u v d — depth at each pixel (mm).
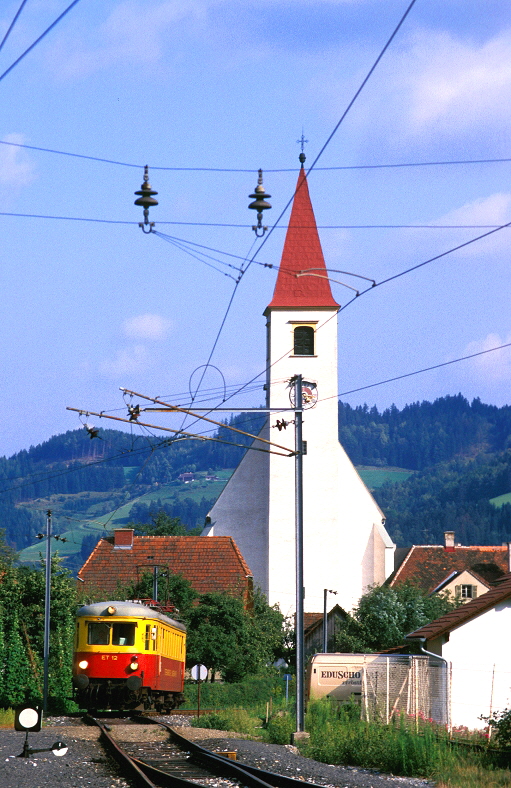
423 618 93750
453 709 50562
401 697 51719
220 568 97875
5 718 53281
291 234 103125
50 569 71438
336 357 101125
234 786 26359
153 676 50812
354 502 102125
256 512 102625
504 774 32781
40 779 26594
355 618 94562
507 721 37688
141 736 39156
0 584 72125
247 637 84562
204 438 41719
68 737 38188
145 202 29594
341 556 100625
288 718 44688
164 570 94750
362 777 31312
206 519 104625
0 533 95688
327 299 101562
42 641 71625
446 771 33250
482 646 51219
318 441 100375
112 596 88750
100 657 49812
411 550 119188
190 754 32781
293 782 26656
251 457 103375
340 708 50594
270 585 98688
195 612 84000
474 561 117750
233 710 58188
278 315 101375
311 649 94875
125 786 25656
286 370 101188
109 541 102562
